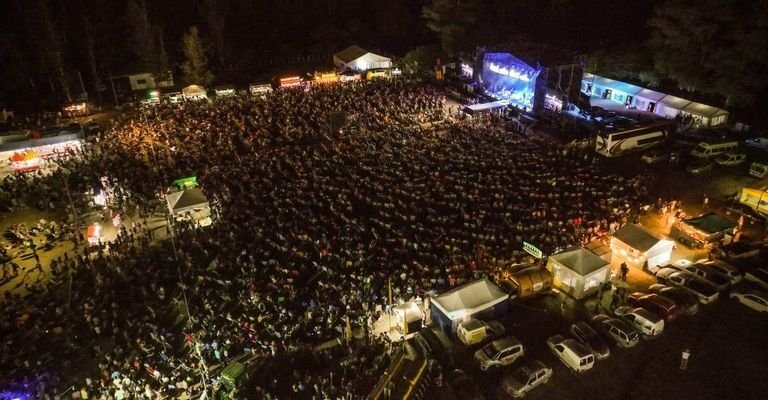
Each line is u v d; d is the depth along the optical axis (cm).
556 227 4188
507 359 3009
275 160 5434
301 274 3769
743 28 6019
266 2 10638
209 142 5934
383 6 10750
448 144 5738
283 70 9269
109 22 9238
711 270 3594
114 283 3747
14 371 3086
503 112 6806
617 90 7056
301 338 3228
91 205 4862
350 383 2838
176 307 3516
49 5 8838
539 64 6719
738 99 6072
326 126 6288
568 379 2923
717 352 3059
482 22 9050
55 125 6888
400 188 4841
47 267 4022
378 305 3419
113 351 3192
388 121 6419
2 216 4750
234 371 2938
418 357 3062
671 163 5378
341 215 4403
